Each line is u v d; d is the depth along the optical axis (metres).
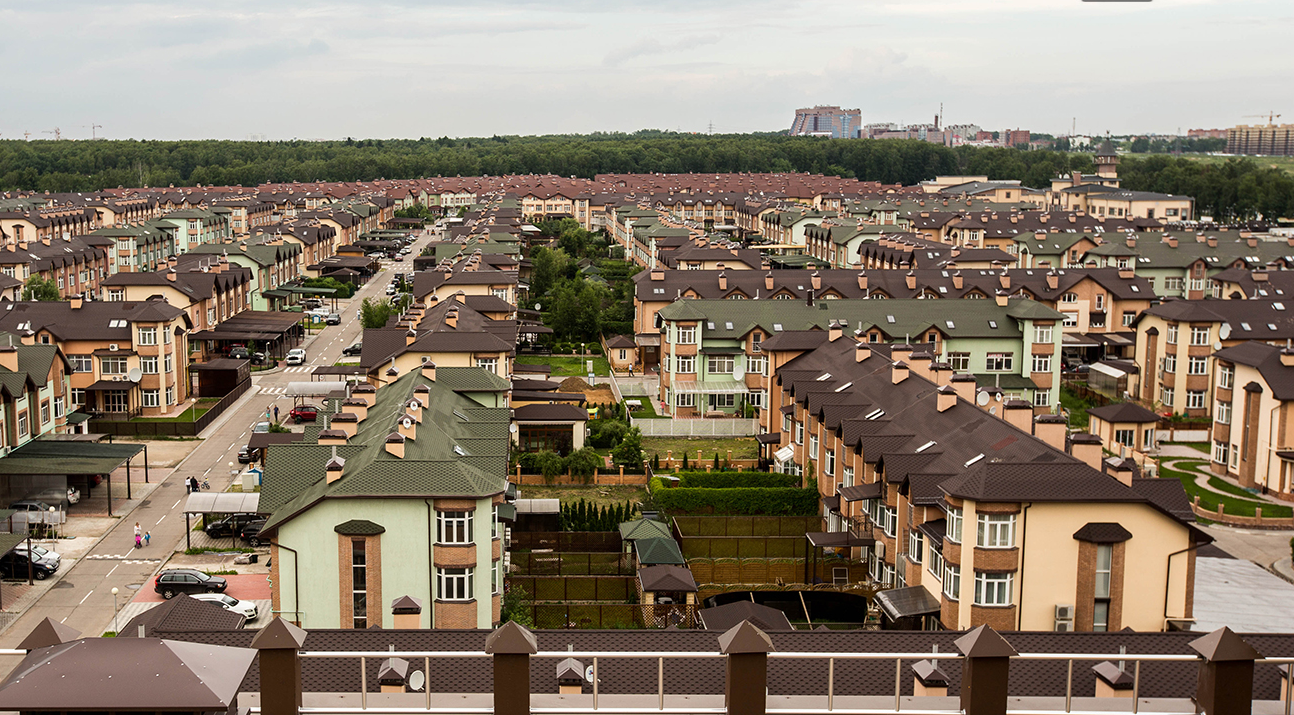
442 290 130.00
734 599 62.03
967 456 56.53
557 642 35.72
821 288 129.12
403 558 48.97
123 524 76.62
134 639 20.91
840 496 69.62
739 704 22.55
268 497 53.09
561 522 74.25
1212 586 61.88
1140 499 48.06
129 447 83.94
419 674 32.41
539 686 32.72
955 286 129.75
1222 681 21.81
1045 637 36.81
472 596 49.31
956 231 199.38
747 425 102.44
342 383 109.94
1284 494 82.75
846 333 104.25
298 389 107.00
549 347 141.25
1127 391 114.69
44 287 148.88
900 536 59.09
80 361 105.19
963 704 22.67
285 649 21.91
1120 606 48.78
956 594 50.06
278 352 139.00
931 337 106.75
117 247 191.25
